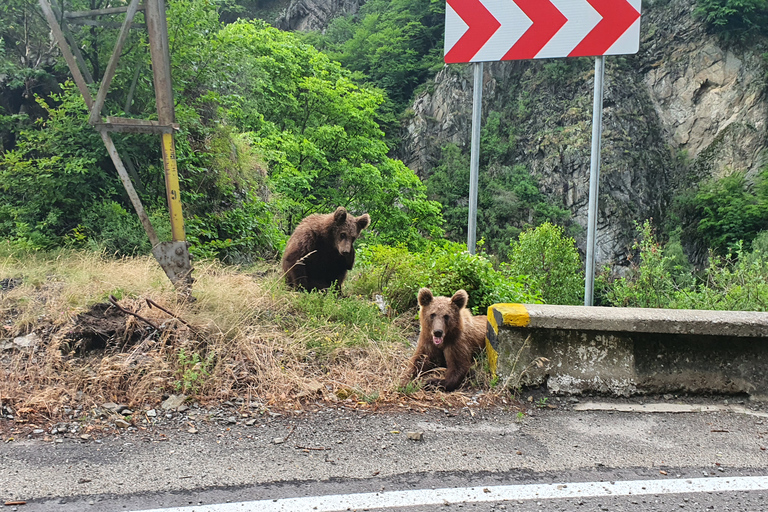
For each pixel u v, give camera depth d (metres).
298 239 6.65
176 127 4.98
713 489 2.89
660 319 4.19
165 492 2.70
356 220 6.62
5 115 8.66
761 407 4.12
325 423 3.68
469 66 53.72
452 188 50.50
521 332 4.32
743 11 49.50
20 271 5.81
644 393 4.24
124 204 8.14
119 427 3.50
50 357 4.11
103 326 4.46
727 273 8.89
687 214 48.09
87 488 2.72
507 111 54.09
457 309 4.71
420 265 6.98
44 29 9.23
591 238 6.09
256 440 3.37
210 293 5.21
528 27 6.29
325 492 2.74
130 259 6.90
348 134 28.84
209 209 9.38
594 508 2.68
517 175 50.75
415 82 57.38
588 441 3.49
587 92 51.50
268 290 5.86
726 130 48.66
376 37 55.34
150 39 4.89
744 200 43.84
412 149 52.88
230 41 9.70
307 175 22.47
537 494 2.79
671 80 51.78
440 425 3.71
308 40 57.31
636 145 49.62
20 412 3.56
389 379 4.55
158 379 3.95
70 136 7.67
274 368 4.38
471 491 2.80
